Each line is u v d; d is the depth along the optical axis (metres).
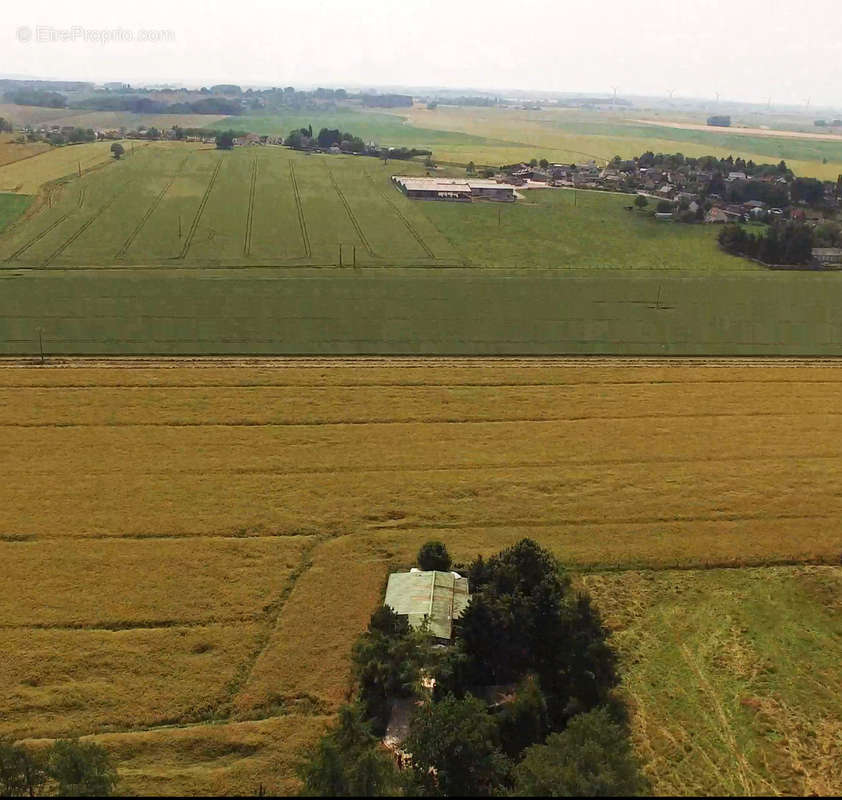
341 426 75.94
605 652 48.06
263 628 50.66
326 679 46.72
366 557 57.72
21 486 64.19
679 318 109.31
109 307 103.38
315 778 36.22
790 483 69.56
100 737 42.16
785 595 55.94
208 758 41.44
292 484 66.31
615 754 37.31
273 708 44.84
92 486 64.75
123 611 51.50
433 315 105.75
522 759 39.91
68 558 56.25
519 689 44.12
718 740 44.31
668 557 59.25
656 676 48.56
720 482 69.38
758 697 47.28
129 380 83.31
